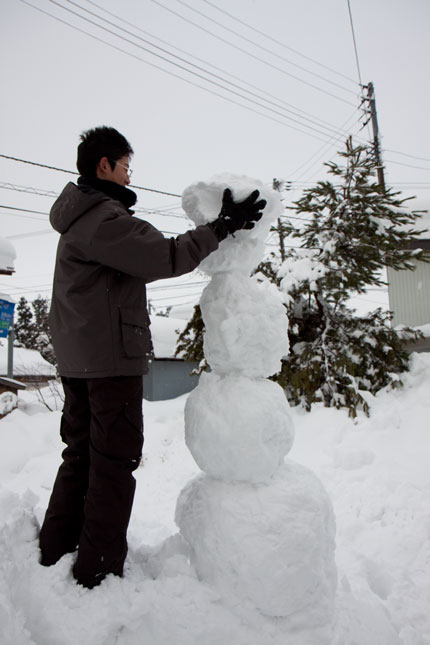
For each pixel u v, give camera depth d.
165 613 1.27
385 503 3.21
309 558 1.33
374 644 1.44
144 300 1.55
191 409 1.55
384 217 7.43
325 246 7.21
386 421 5.17
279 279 7.68
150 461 5.25
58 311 1.51
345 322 7.45
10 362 9.72
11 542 1.55
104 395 1.42
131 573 1.49
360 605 1.60
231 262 1.61
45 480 4.41
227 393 1.49
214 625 1.26
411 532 2.75
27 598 1.34
